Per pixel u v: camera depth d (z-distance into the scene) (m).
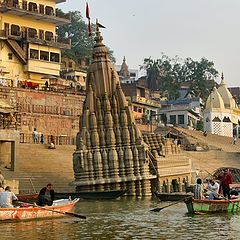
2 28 72.00
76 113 67.81
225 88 112.50
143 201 39.28
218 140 87.69
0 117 53.38
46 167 49.56
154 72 133.88
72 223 25.59
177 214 29.78
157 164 45.00
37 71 74.06
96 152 42.41
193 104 114.12
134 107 94.69
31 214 26.39
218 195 31.33
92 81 43.56
